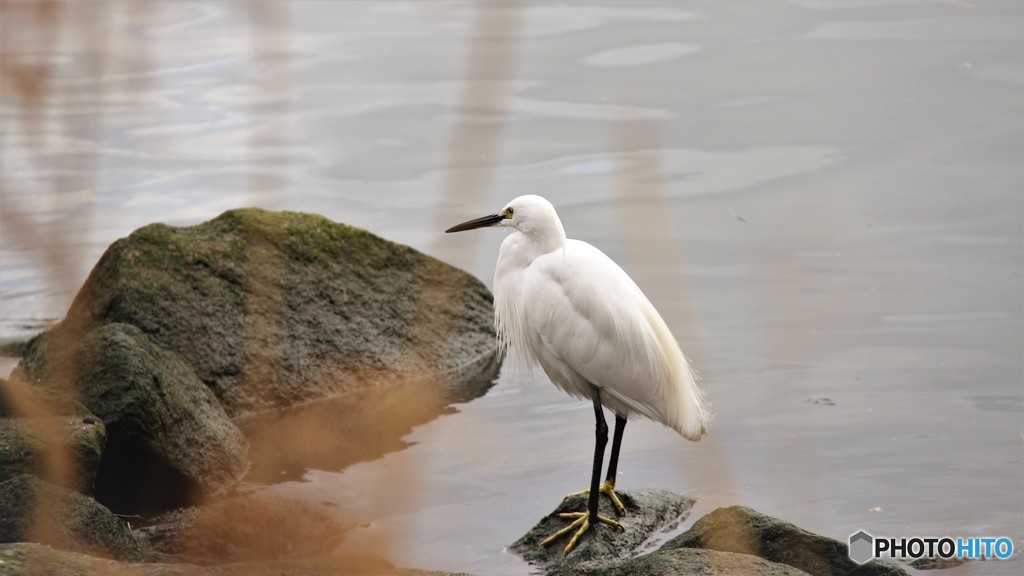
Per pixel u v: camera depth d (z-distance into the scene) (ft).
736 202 57.88
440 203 24.07
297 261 46.91
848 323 46.65
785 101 69.10
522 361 37.99
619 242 53.93
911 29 78.13
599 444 32.83
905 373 42.65
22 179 25.13
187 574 25.52
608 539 31.01
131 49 27.53
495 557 31.09
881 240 53.72
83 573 24.58
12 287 51.06
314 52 78.79
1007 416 39.11
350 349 45.78
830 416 39.47
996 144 62.49
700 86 71.41
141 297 42.65
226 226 46.88
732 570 26.03
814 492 34.22
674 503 33.71
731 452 37.35
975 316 46.83
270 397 43.52
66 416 34.30
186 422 37.37
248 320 44.29
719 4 85.35
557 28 82.07
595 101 69.87
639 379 33.09
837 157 62.34
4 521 27.71
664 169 61.26
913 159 61.57
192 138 65.31
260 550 31.32
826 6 83.71
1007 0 81.71
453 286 49.32
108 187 59.36
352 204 58.95
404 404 43.57
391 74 75.46
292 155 64.08
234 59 74.33
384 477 29.71
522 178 60.70
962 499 33.68
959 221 55.16
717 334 46.24
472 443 39.37
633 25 82.23
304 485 36.58
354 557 28.68
